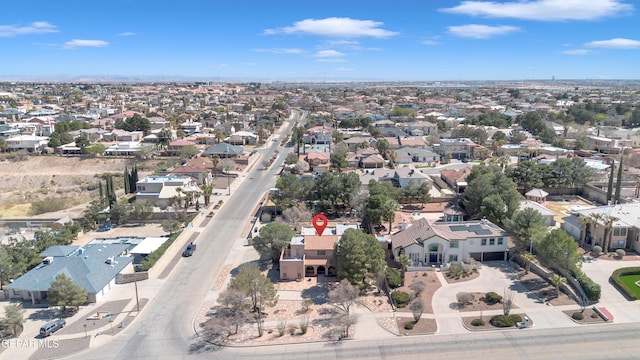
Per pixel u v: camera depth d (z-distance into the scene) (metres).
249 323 69.12
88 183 175.25
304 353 61.72
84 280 77.94
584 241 95.31
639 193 128.38
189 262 92.44
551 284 78.88
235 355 61.62
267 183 155.88
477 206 109.88
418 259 87.94
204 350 62.94
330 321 69.25
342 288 69.44
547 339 63.28
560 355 59.78
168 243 96.75
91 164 193.50
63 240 100.38
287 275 84.06
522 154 182.00
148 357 61.44
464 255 88.25
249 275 70.38
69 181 179.75
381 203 101.12
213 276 86.00
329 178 119.69
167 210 124.56
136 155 197.75
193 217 117.81
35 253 88.62
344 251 77.94
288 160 173.62
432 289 78.12
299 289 80.00
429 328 66.56
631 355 59.44
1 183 181.12
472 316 69.62
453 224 94.56
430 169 164.88
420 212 119.25
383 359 59.97
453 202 127.81
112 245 93.44
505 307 68.69
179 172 150.38
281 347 63.19
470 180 127.19
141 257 94.88
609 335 63.78
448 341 63.53
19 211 145.25
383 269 78.75
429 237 86.88
